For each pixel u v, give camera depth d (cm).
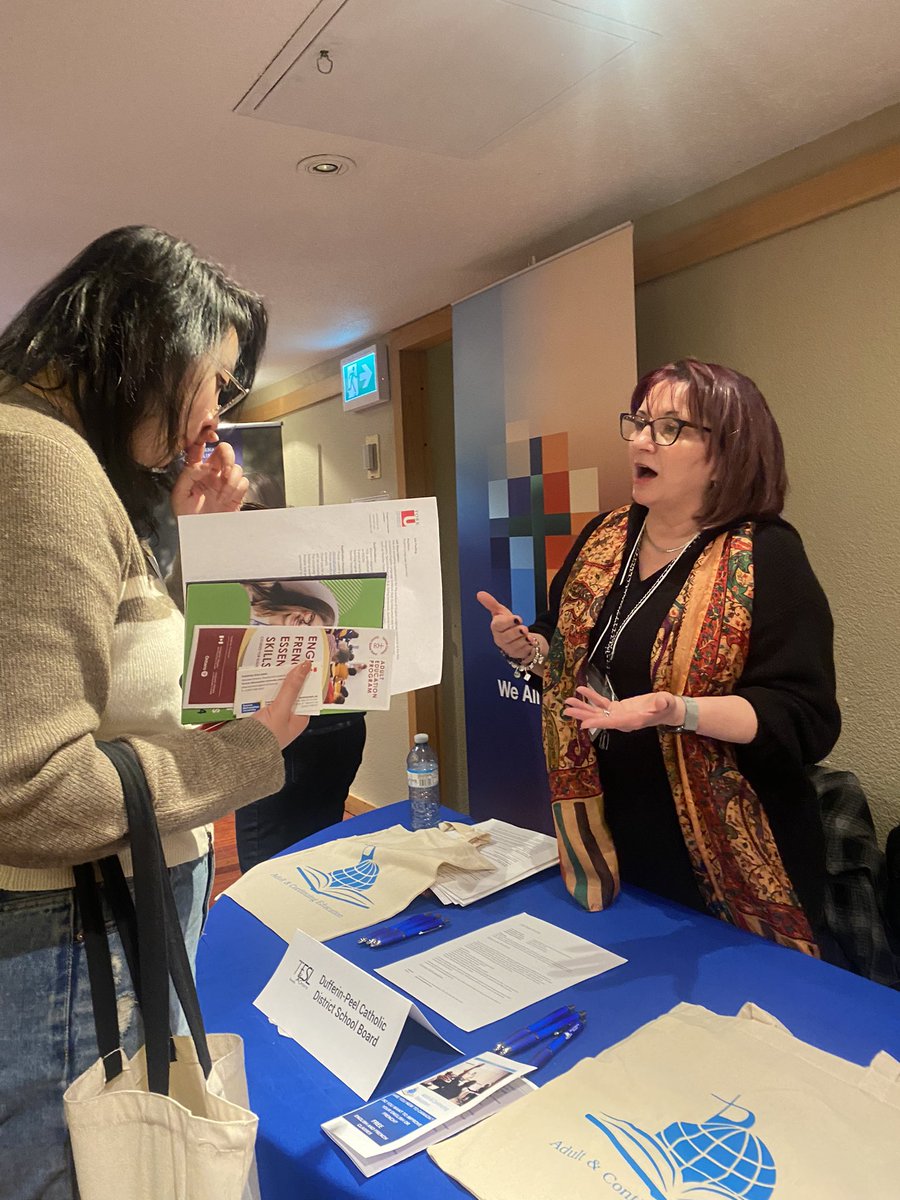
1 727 63
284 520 94
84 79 163
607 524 179
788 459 224
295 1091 96
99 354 78
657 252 249
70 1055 77
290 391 471
